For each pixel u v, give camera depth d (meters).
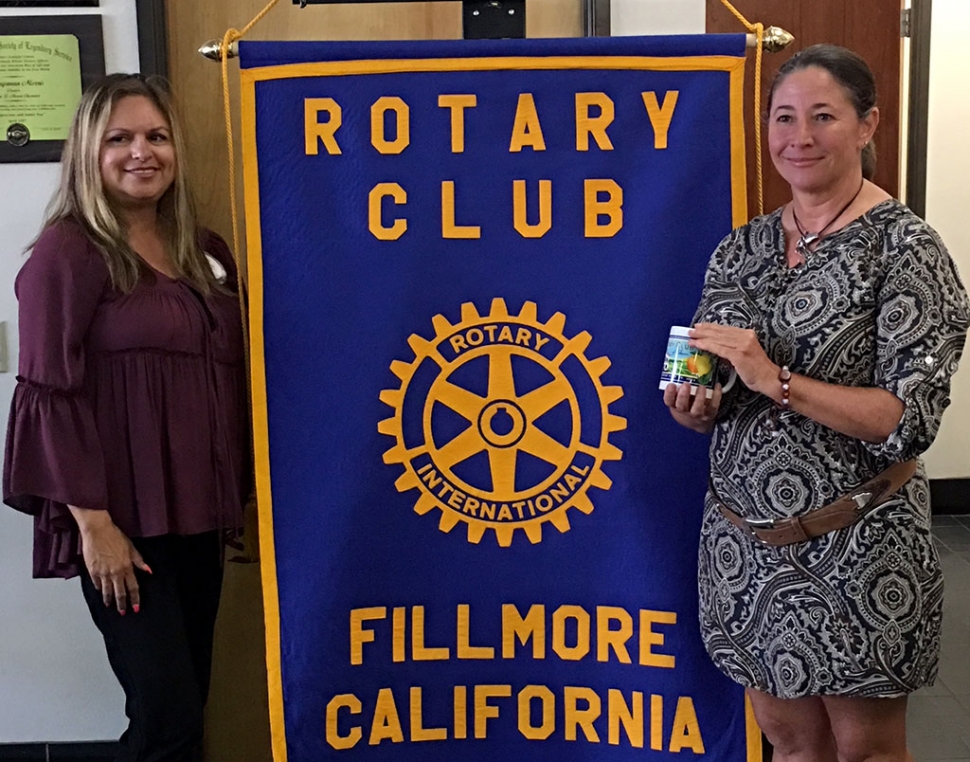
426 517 1.80
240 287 1.87
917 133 4.15
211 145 2.29
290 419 1.78
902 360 1.39
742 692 1.78
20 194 2.19
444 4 2.31
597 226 1.77
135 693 1.77
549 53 1.75
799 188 1.50
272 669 1.80
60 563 1.77
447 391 1.78
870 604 1.44
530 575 1.81
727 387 1.55
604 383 1.78
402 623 1.81
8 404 2.25
